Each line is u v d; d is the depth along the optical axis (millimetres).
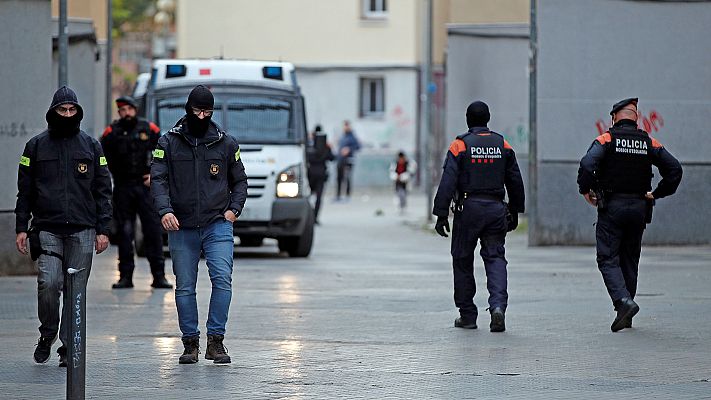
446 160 31672
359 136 132375
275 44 133125
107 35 77000
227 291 26359
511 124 80125
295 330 31297
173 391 23359
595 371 25500
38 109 44781
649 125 57656
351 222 83812
